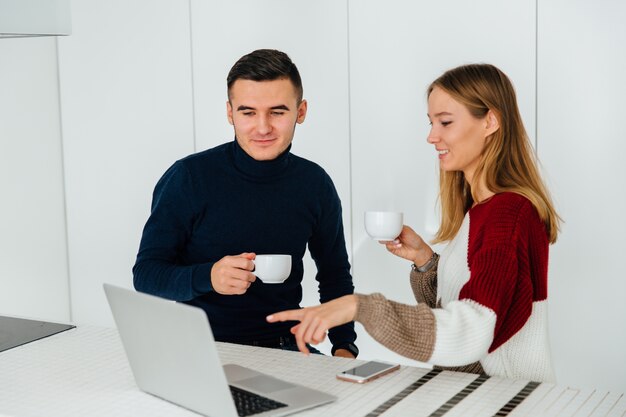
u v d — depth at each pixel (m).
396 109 3.04
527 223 1.52
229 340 2.08
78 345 1.76
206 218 2.09
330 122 3.16
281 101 1.98
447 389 1.40
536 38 2.79
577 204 2.79
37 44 3.54
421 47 2.97
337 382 1.46
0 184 3.38
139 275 2.02
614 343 2.78
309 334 1.33
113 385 1.47
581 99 2.75
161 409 1.34
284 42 3.20
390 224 1.83
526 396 1.35
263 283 2.08
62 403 1.38
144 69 3.47
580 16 2.72
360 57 3.08
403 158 3.05
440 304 1.70
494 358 1.55
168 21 3.39
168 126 3.45
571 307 2.84
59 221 3.70
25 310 3.53
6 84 3.39
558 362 2.88
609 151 2.73
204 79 3.36
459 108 1.62
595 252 2.78
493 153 1.63
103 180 3.62
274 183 2.11
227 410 1.24
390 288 3.14
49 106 3.62
